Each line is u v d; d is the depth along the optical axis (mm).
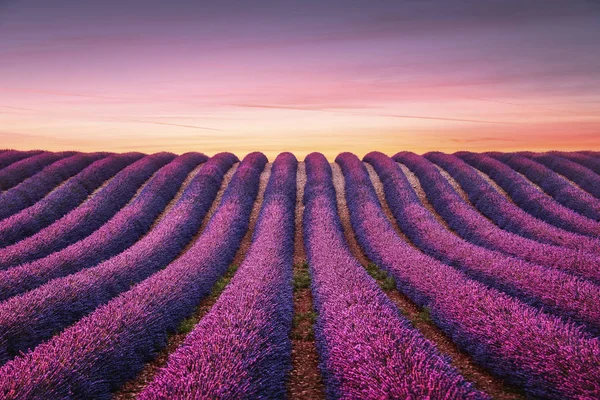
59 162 26641
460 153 31938
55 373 5797
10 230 15453
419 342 6309
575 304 8055
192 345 6551
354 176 25297
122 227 16203
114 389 6785
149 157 30016
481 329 7422
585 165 26672
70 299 9102
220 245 14164
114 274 11000
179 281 10289
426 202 21766
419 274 10727
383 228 15969
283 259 12312
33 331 7855
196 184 23469
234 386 5273
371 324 7000
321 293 9539
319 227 16234
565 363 5828
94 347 6707
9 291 9805
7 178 23469
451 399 4684
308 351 8234
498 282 10141
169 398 5020
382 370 5391
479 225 16141
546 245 12750
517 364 6473
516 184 21891
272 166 30297
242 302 8250
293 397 6602
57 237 14820
